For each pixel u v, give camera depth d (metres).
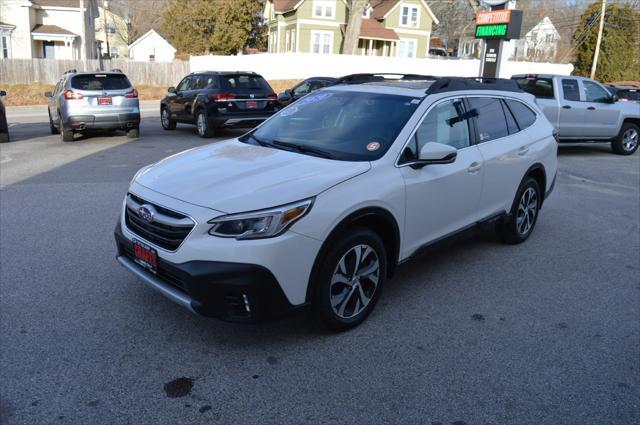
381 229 4.10
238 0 47.69
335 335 3.89
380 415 3.03
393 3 44.69
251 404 3.09
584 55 46.06
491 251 5.85
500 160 5.20
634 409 3.15
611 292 4.85
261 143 4.61
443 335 3.96
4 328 3.85
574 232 6.68
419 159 4.11
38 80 30.80
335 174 3.72
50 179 8.55
